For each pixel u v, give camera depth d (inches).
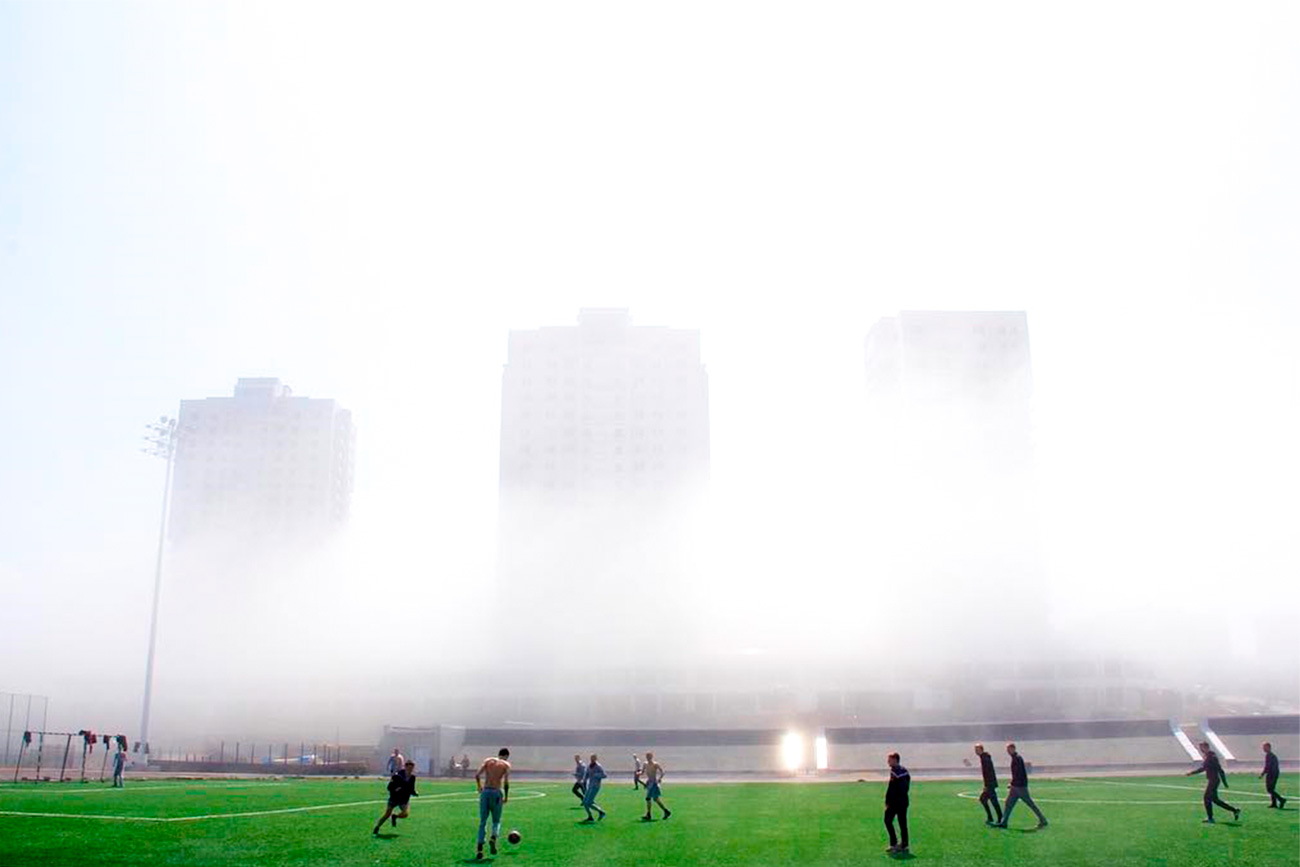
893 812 1044.5
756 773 3248.0
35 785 2076.8
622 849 1053.2
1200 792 1870.1
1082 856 986.7
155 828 1165.7
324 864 909.2
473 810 1515.7
